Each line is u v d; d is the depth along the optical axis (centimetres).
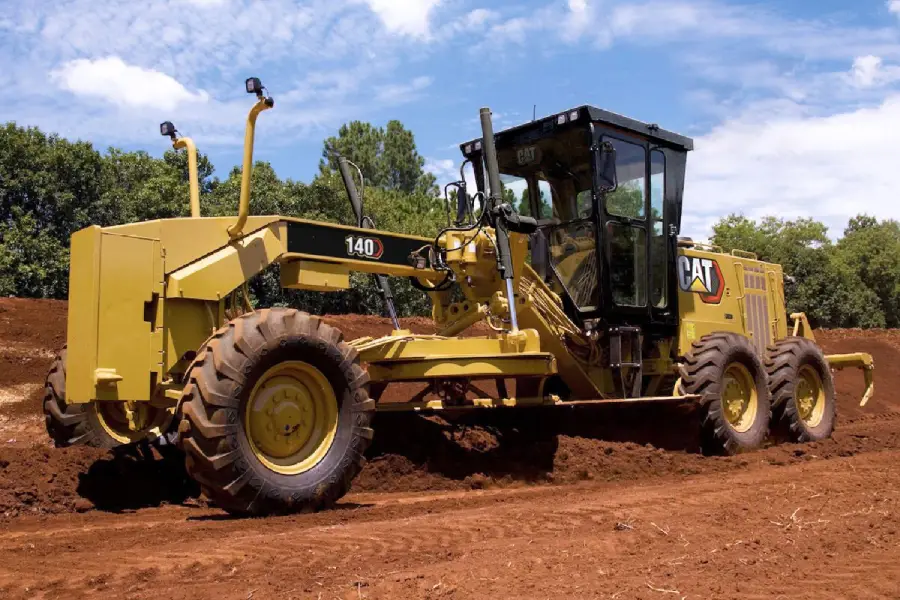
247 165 588
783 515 482
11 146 1781
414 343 687
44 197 1788
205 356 512
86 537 452
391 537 436
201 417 498
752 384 930
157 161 2120
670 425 856
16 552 413
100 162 1906
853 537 423
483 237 751
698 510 506
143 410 653
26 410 1022
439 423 779
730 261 1027
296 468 540
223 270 590
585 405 813
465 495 646
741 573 352
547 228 859
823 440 977
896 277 4953
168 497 628
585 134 817
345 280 670
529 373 732
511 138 869
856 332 2469
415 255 722
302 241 641
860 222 6744
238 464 504
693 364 880
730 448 877
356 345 667
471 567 365
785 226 4181
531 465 744
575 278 842
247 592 330
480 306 765
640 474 759
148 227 563
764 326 1075
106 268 533
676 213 911
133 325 543
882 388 1892
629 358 836
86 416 649
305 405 555
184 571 366
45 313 1309
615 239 837
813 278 3734
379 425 729
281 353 532
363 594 323
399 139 4341
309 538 432
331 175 2131
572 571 358
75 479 592
